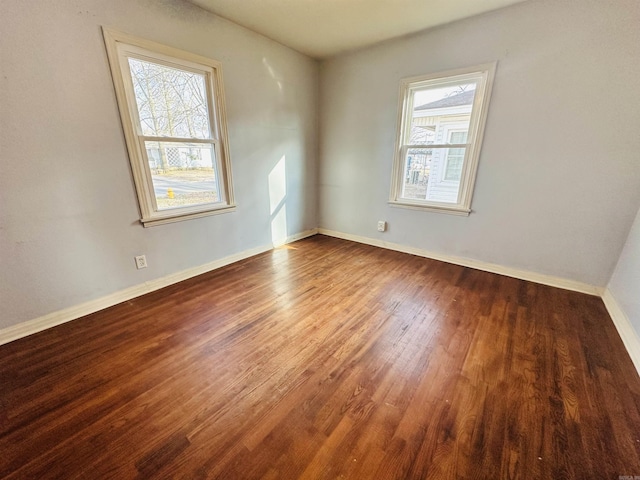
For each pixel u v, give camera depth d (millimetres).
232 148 2895
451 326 1997
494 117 2600
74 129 1883
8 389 1431
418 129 3207
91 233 2076
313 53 3424
